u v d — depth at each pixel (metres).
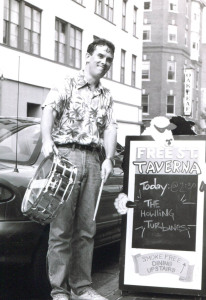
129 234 4.72
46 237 4.52
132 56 36.12
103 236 5.63
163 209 4.70
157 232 4.67
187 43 50.72
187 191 4.68
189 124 4.93
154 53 48.09
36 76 23.25
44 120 3.96
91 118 4.11
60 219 4.01
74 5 26.88
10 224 4.27
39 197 3.57
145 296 4.65
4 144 5.01
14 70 21.48
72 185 3.75
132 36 35.62
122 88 33.78
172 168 4.75
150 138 4.85
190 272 4.54
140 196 4.78
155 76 48.12
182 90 48.84
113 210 5.80
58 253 4.04
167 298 4.58
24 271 5.65
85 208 4.12
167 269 4.59
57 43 25.55
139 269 4.64
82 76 4.14
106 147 4.20
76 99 4.09
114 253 6.98
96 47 4.09
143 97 48.62
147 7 48.25
